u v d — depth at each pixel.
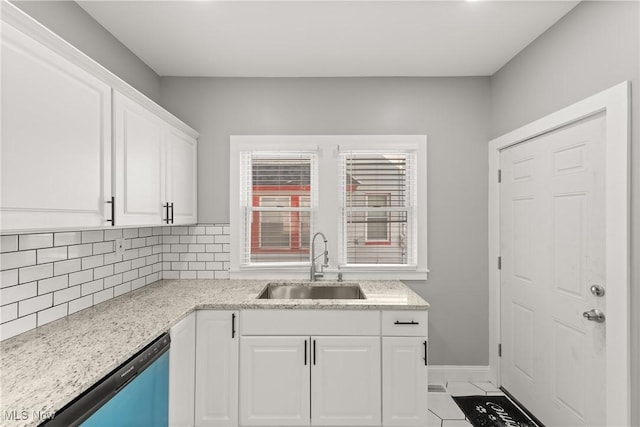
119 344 1.42
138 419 1.42
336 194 2.79
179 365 1.85
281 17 1.99
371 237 2.82
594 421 1.76
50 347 1.38
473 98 2.79
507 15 1.97
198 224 2.80
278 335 2.07
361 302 2.10
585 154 1.81
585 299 1.82
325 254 2.67
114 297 2.19
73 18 1.83
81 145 1.43
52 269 1.69
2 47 1.07
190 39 2.23
